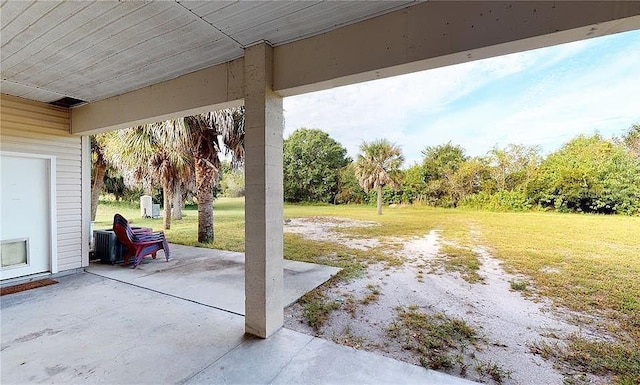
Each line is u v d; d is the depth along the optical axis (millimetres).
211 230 7996
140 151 7570
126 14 2152
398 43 2117
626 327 2879
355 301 3660
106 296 3660
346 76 2324
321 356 2301
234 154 7559
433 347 2523
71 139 4773
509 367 2217
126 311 3170
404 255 5895
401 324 2994
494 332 2816
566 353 2430
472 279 4398
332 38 2383
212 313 3133
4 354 2264
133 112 3863
